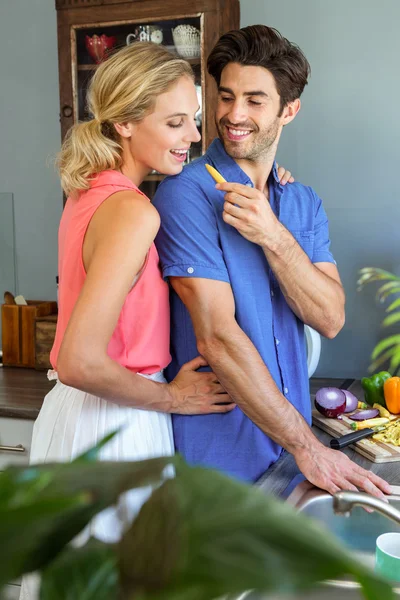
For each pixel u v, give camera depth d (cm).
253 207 128
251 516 23
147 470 27
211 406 136
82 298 112
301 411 146
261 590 22
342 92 225
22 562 26
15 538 24
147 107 124
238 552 22
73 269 122
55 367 132
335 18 223
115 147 128
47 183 260
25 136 260
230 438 137
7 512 22
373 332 231
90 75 222
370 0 220
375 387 174
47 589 27
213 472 26
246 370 128
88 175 124
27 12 254
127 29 217
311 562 22
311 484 126
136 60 124
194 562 22
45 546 27
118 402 122
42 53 254
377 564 94
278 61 133
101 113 127
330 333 147
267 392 128
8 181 264
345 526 115
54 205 260
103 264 113
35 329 235
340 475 123
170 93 124
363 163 226
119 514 29
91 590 27
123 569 24
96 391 116
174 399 132
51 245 262
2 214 266
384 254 228
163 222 136
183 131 128
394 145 223
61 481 27
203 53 210
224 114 138
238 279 136
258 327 138
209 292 131
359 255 230
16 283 268
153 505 25
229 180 141
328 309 141
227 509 24
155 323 131
